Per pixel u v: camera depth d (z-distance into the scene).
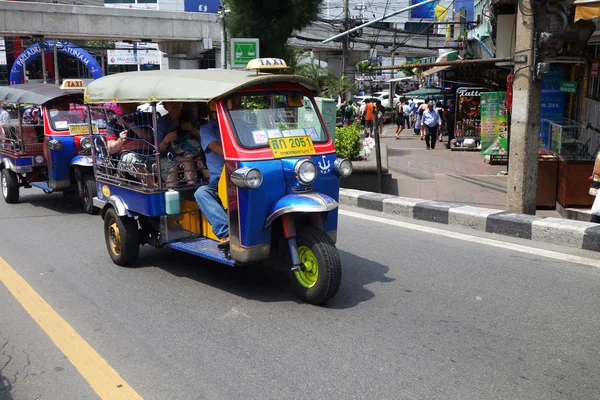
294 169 5.01
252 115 5.14
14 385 3.79
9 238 7.90
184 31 32.19
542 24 7.69
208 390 3.67
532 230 7.12
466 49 19.97
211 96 4.96
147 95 5.56
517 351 4.15
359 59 41.25
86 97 6.64
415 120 27.61
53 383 3.81
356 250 6.86
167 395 3.62
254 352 4.20
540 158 9.67
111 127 6.61
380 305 5.09
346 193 9.77
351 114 25.22
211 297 5.41
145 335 4.55
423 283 5.65
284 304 5.18
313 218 5.20
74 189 9.96
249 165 4.86
